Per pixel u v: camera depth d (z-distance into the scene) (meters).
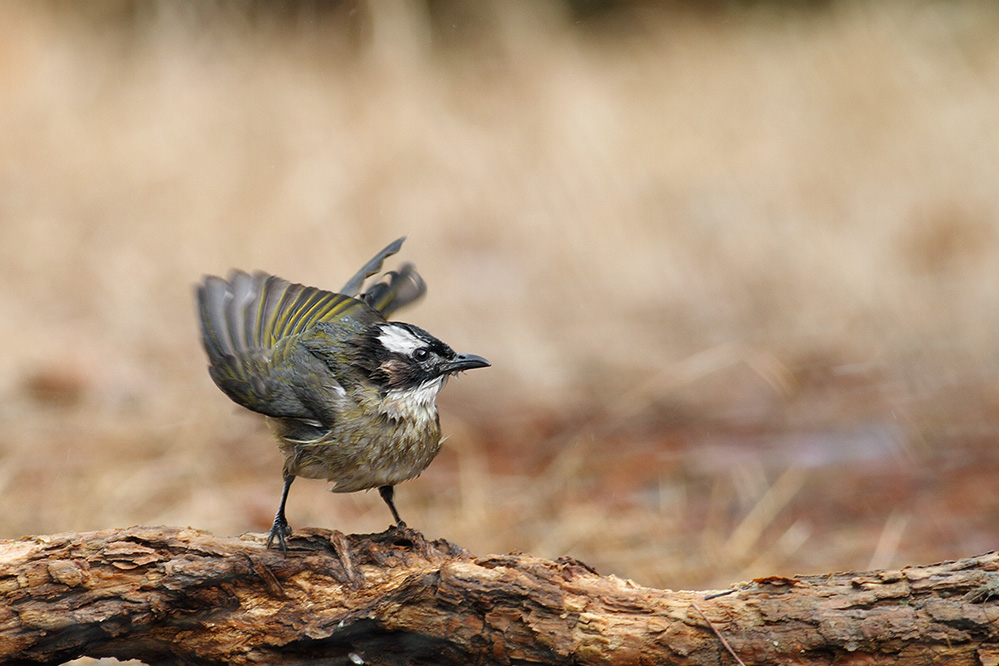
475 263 17.19
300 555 6.02
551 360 13.75
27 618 5.82
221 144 19.97
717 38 26.77
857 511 9.63
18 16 22.75
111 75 22.80
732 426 12.00
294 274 16.20
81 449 11.12
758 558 8.84
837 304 14.76
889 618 5.53
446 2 26.59
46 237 16.81
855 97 22.11
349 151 19.84
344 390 7.24
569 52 26.50
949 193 17.41
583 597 5.76
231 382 7.19
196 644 6.04
